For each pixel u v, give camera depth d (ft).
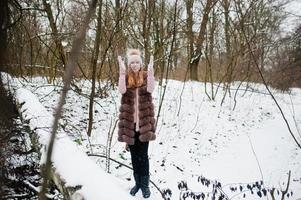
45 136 13.15
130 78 16.38
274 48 49.83
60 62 32.65
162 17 33.50
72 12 29.89
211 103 40.91
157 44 32.96
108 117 28.37
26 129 14.39
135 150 16.75
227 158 27.81
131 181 18.79
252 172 26.45
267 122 39.17
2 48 8.65
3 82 9.12
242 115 39.52
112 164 20.45
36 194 12.12
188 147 27.55
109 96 32.89
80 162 10.75
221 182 23.52
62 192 10.14
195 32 41.42
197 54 50.85
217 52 57.93
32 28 26.55
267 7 53.36
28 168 13.05
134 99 16.40
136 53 16.56
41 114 15.87
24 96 18.35
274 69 50.01
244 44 44.60
